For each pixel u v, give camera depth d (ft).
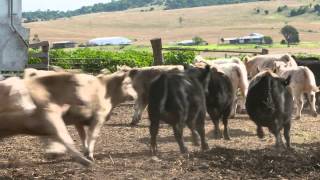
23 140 47.34
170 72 43.65
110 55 100.58
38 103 34.12
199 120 43.57
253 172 36.83
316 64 73.72
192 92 42.16
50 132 34.06
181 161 39.22
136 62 92.43
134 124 57.47
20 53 78.33
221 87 49.06
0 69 77.36
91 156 39.63
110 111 43.19
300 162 39.60
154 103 41.09
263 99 45.24
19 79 34.47
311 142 48.70
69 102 37.17
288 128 46.01
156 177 35.17
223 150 42.78
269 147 45.78
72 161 39.40
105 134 51.70
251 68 74.49
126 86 43.75
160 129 54.90
